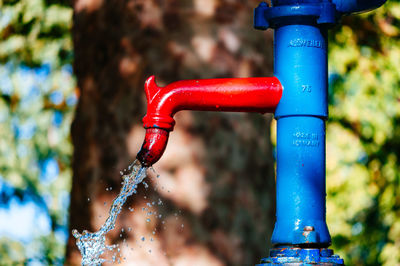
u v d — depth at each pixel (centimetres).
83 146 429
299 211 241
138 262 399
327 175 822
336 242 835
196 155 407
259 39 438
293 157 243
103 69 428
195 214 402
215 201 405
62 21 802
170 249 399
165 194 403
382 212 846
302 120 245
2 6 806
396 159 844
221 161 410
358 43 827
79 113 440
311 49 247
